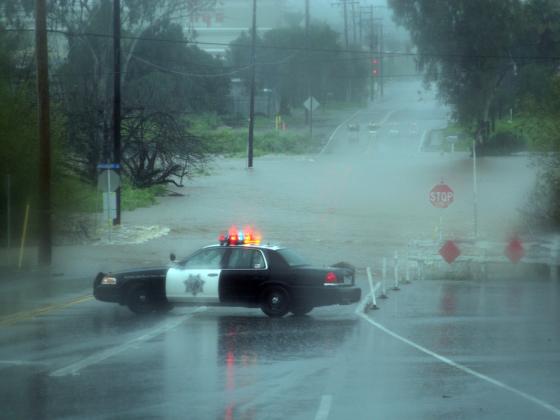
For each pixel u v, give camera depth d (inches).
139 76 6939.0
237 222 3548.2
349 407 837.2
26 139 2613.2
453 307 1683.1
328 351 1169.4
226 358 1114.7
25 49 3924.7
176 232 3223.4
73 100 4274.1
